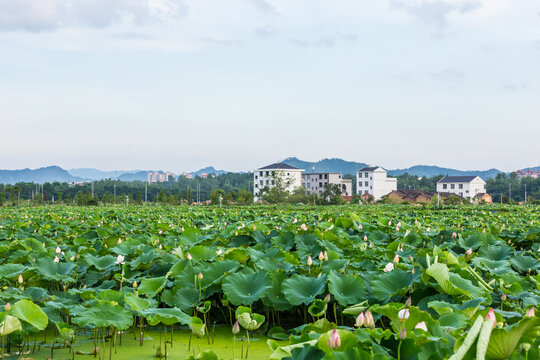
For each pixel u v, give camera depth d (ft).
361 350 10.33
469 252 26.73
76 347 18.26
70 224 58.70
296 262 25.46
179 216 82.28
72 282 24.04
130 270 25.12
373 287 19.56
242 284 20.30
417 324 11.85
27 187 361.92
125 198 277.44
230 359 17.12
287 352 11.82
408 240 35.65
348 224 42.57
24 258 27.48
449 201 224.33
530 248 38.86
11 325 14.30
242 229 39.06
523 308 20.33
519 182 432.25
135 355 17.62
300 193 262.06
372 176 372.99
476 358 9.25
